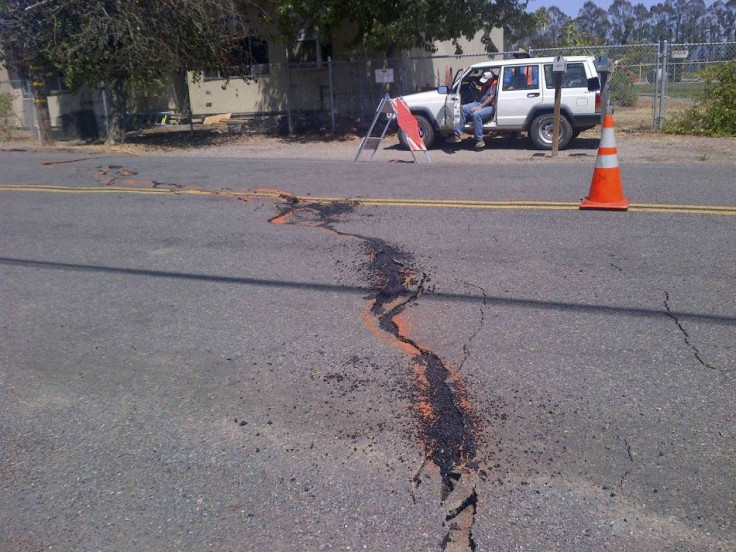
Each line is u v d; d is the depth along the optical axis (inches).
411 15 679.7
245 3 824.3
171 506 135.9
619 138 666.2
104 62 695.1
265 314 223.0
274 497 137.3
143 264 277.4
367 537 125.8
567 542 122.9
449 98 617.6
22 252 298.5
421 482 139.9
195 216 348.2
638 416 158.7
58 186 436.8
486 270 253.4
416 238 296.0
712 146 594.6
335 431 157.8
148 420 165.6
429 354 191.2
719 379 173.2
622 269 249.3
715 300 219.8
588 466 142.3
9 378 187.9
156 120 971.9
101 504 137.2
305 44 890.7
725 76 653.9
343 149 690.2
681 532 124.3
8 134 842.2
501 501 133.3
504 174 441.4
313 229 316.8
